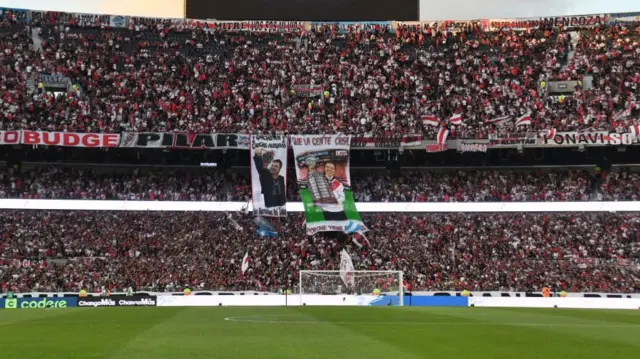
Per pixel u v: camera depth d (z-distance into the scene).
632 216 58.44
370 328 21.36
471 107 61.69
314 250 55.97
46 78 60.78
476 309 38.09
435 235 57.97
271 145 57.25
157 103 60.59
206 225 58.34
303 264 54.47
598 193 60.00
